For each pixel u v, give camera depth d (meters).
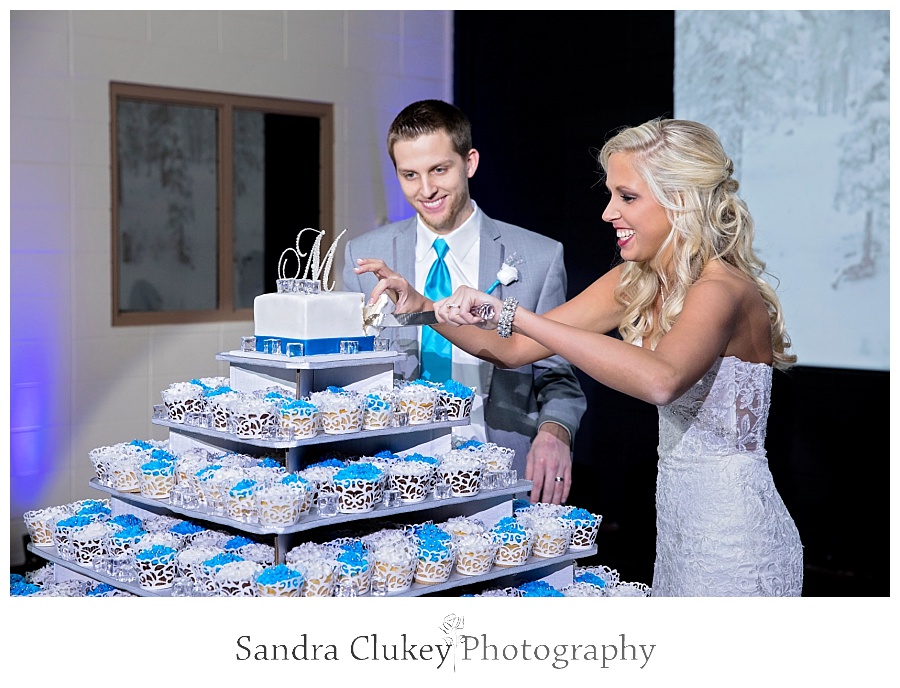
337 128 4.60
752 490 1.88
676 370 1.62
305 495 1.70
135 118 4.48
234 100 4.33
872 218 3.76
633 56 4.39
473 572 1.85
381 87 4.73
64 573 2.05
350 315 1.92
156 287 4.61
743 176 4.11
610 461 4.51
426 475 1.81
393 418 1.86
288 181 4.67
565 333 1.69
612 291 2.13
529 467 2.29
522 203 4.80
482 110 4.93
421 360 2.52
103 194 4.05
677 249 1.85
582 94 4.55
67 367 4.00
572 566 2.05
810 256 3.94
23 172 3.85
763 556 1.88
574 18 4.56
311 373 1.86
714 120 4.17
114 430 4.12
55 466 3.99
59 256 3.95
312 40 4.50
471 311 1.78
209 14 4.23
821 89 3.87
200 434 2.03
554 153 4.66
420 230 2.58
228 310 4.43
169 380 4.25
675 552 1.95
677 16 4.23
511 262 2.52
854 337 3.83
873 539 3.75
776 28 3.98
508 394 2.49
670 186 1.81
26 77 3.83
